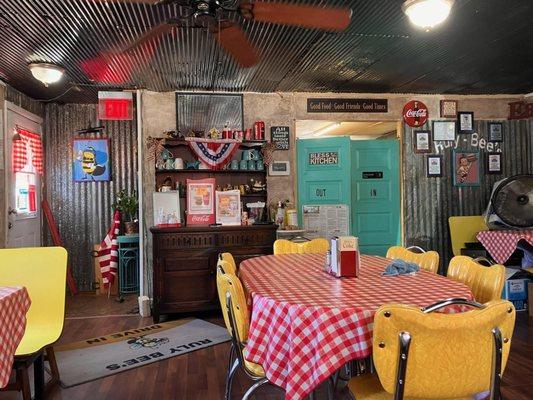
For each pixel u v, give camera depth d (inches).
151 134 199.8
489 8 125.6
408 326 57.6
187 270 179.2
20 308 79.0
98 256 227.5
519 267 188.1
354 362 103.6
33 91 207.2
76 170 238.7
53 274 109.9
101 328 171.6
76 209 240.1
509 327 60.9
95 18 126.5
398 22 132.9
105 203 241.6
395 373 59.1
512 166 231.0
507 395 110.0
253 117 209.2
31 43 145.3
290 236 199.8
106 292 235.9
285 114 211.8
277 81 192.2
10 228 194.2
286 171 210.5
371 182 224.4
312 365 69.2
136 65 167.5
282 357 72.3
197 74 179.5
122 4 117.1
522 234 176.7
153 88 197.8
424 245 224.2
